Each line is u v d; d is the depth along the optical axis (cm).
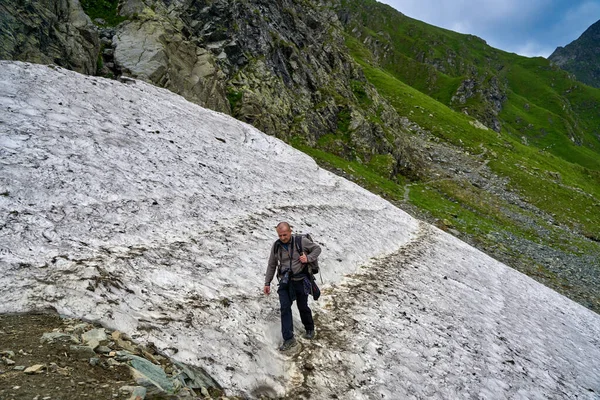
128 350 693
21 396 488
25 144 1309
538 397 1230
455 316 1598
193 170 1872
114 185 1363
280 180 2473
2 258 819
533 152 13438
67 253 929
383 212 3225
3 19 2406
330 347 1032
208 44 5144
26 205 1045
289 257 975
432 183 7469
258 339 941
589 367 1730
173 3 4900
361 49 18788
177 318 863
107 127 1778
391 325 1282
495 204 7331
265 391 806
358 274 1677
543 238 6081
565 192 9094
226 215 1627
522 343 1633
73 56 2905
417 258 2306
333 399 855
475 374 1201
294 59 6744
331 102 6944
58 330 677
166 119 2305
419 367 1109
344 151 6206
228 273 1183
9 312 691
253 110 4788
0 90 1560
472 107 19225
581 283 4284
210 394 711
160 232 1251
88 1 3997
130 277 937
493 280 2569
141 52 3566
